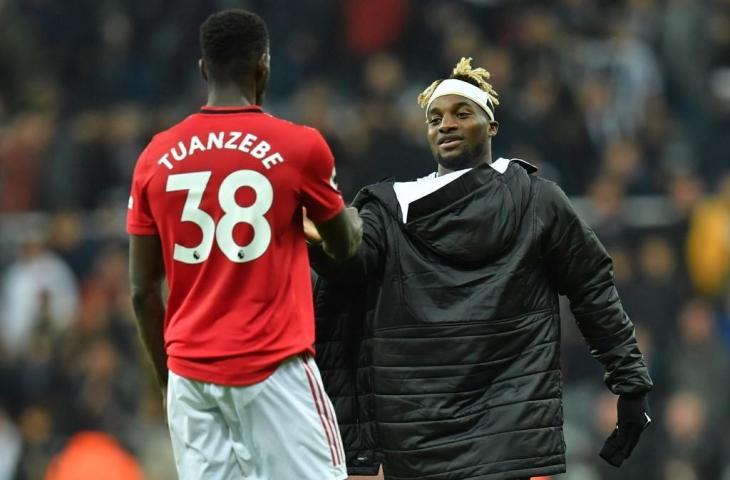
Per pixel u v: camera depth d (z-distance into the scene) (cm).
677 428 4103
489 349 1842
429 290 1858
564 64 5397
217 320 1727
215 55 1770
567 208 1877
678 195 4647
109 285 4588
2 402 4475
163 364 1827
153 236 1770
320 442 1752
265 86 1812
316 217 1772
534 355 1853
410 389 1847
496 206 1855
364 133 4778
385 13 5562
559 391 1864
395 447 1848
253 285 1722
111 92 5778
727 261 4522
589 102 5259
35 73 5888
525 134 5025
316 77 5594
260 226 1725
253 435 1739
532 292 1867
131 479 3591
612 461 1927
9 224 4859
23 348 4584
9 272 4766
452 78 1925
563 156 5031
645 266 4416
